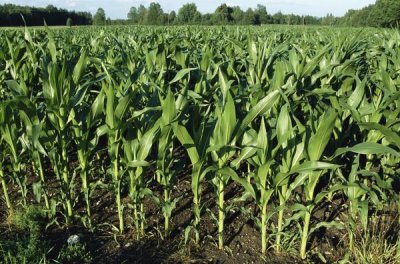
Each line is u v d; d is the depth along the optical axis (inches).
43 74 130.5
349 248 132.9
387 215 151.3
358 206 130.1
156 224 148.1
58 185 176.7
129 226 145.2
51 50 133.0
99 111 132.5
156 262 126.7
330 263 126.7
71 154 208.8
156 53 189.6
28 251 118.5
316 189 172.4
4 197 164.4
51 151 137.5
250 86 151.9
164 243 136.4
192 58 254.2
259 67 166.2
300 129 109.8
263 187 119.6
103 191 172.1
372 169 190.4
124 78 150.2
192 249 133.0
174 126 110.4
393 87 144.3
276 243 131.0
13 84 138.2
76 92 140.2
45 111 148.0
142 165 121.1
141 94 147.8
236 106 140.9
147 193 132.9
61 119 134.3
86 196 140.6
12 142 139.5
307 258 129.0
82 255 125.8
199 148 119.1
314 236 140.7
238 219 152.0
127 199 165.3
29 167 190.4
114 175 138.5
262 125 110.2
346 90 173.8
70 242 130.7
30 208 146.1
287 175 111.2
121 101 121.3
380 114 131.0
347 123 158.6
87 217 146.3
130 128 131.6
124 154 131.5
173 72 231.1
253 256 130.3
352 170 126.6
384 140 146.3
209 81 173.8
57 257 124.6
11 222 144.2
